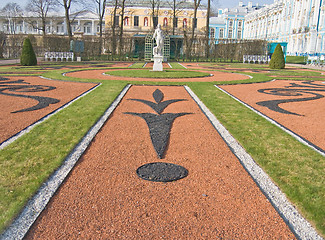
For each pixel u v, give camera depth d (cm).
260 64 3734
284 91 1329
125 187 431
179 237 326
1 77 1725
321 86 1527
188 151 578
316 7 4828
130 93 1195
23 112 862
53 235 327
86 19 8069
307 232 338
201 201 398
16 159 515
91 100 1022
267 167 499
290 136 666
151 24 7025
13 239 319
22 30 8231
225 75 2056
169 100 1066
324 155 557
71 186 432
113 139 641
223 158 545
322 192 417
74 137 632
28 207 376
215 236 329
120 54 4166
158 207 382
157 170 489
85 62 3531
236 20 8750
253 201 400
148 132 692
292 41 5712
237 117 831
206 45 4369
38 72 2072
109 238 323
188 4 7050
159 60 2191
